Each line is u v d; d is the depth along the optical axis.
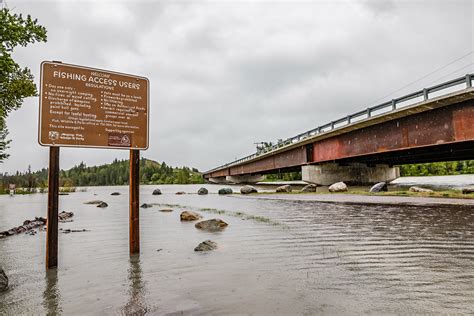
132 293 4.61
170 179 167.25
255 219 12.98
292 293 4.47
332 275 5.33
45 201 32.25
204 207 19.58
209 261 6.43
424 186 34.72
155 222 13.06
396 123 27.14
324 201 20.45
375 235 8.89
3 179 83.88
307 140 39.75
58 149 6.46
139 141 7.55
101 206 23.06
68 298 4.46
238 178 89.62
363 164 44.69
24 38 9.20
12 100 10.02
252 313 3.79
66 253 7.56
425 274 5.32
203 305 4.07
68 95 6.60
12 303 4.29
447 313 3.72
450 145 25.11
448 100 21.14
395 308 3.88
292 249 7.40
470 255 6.54
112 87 7.23
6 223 14.16
